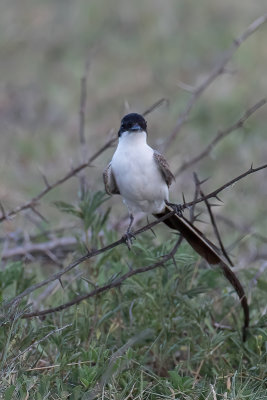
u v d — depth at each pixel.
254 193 15.26
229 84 19.62
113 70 21.73
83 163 10.63
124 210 14.56
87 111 19.88
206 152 12.33
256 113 18.36
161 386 7.79
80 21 24.22
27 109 20.11
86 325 8.56
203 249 8.48
